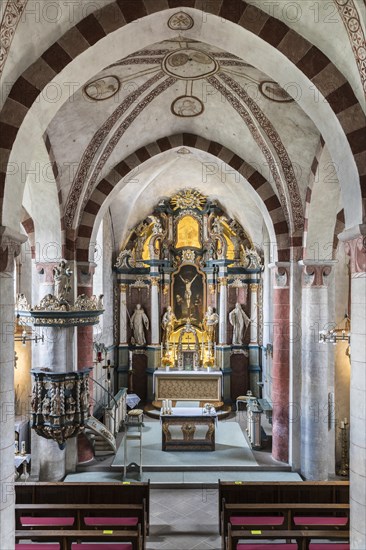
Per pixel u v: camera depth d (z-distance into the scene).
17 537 7.49
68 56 6.72
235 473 12.31
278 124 10.76
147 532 9.39
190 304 18.95
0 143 6.41
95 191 12.55
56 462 11.70
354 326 6.70
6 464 6.24
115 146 11.80
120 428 15.70
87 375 10.87
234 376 18.58
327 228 11.58
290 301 12.41
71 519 8.46
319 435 11.72
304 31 6.80
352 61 6.58
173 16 7.16
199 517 10.30
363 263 6.56
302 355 12.15
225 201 18.52
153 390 18.05
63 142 10.89
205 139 12.82
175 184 18.16
